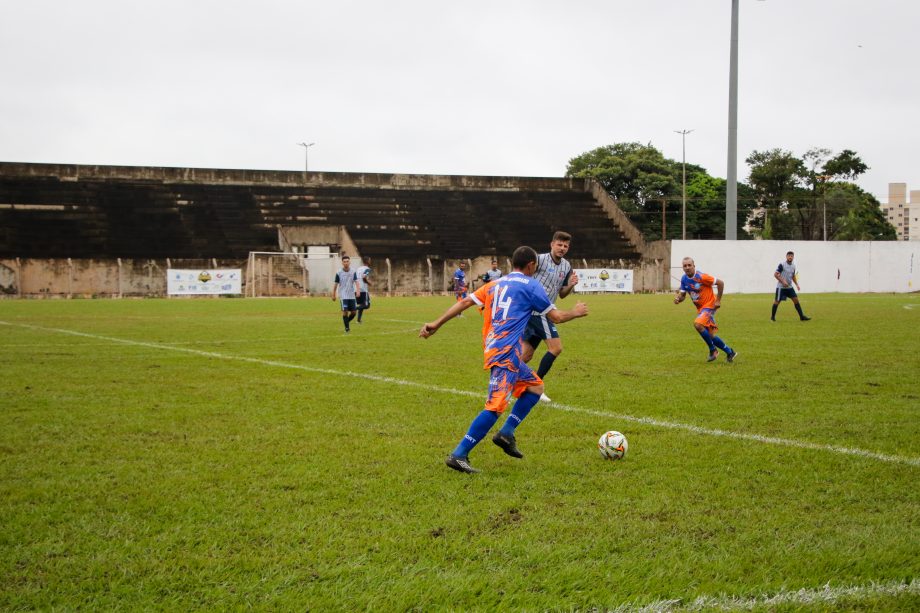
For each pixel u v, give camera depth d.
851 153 74.19
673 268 49.19
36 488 4.95
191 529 4.22
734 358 12.14
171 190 51.28
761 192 77.00
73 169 50.44
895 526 4.29
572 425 7.07
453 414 7.59
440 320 5.91
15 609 3.27
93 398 8.44
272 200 52.00
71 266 40.31
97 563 3.74
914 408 7.89
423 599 3.37
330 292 45.75
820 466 5.57
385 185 56.47
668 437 6.55
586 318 22.67
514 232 52.59
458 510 4.55
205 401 8.28
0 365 11.34
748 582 3.56
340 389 9.16
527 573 3.65
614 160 73.69
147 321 21.64
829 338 15.77
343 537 4.10
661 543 4.04
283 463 5.64
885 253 51.03
